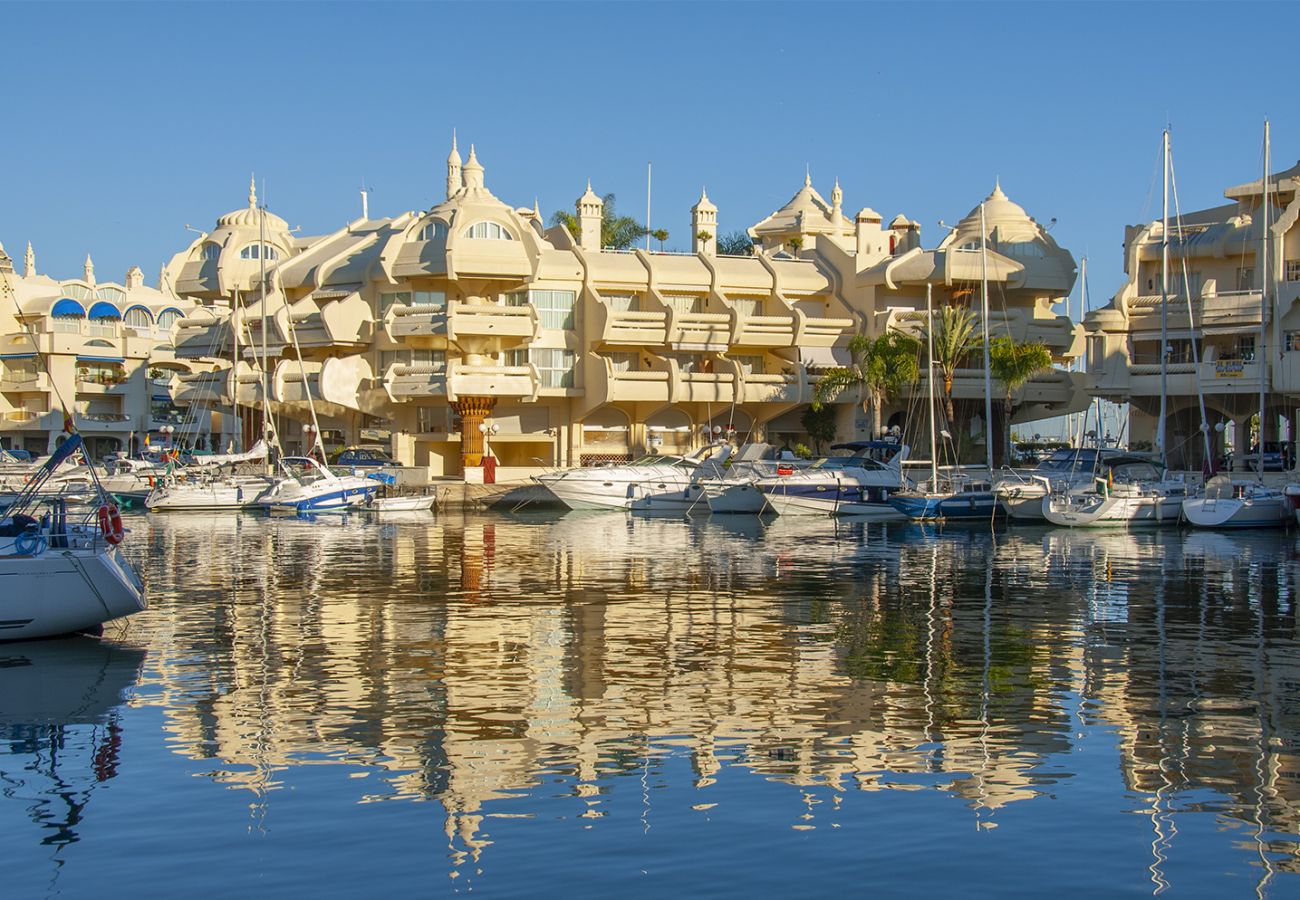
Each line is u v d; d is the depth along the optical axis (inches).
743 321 3314.5
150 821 685.9
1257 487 2450.8
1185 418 3127.5
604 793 729.6
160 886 606.2
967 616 1316.4
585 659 1082.1
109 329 4323.3
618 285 3326.8
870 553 1945.1
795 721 880.3
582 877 614.9
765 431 3474.4
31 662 1054.4
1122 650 1129.4
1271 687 984.3
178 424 4436.5
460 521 2603.3
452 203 3196.4
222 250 3408.0
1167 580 1609.3
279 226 3614.7
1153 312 2974.9
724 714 898.7
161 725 866.1
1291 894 599.2
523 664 1059.3
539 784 745.0
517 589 1505.9
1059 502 2470.5
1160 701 939.3
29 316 4195.4
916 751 810.8
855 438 3348.9
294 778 754.8
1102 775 763.4
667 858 637.3
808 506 2694.4
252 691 959.0
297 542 2095.2
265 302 3090.6
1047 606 1386.6
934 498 2522.1
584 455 3316.9
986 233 3412.9
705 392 3243.1
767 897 593.6
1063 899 592.7
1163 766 781.3
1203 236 2952.8
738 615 1316.4
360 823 682.8
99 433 4232.3
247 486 2844.5
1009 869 624.7
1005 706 924.0
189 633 1190.9
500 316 3102.9
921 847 651.5
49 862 633.0
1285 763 787.4
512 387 3090.6
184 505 2800.2
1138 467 2716.5
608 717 888.3
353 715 890.7
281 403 3235.7
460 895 596.1
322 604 1379.2
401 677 1008.2
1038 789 737.6
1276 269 2773.1
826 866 627.5
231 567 1721.2
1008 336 3125.0
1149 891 601.9
